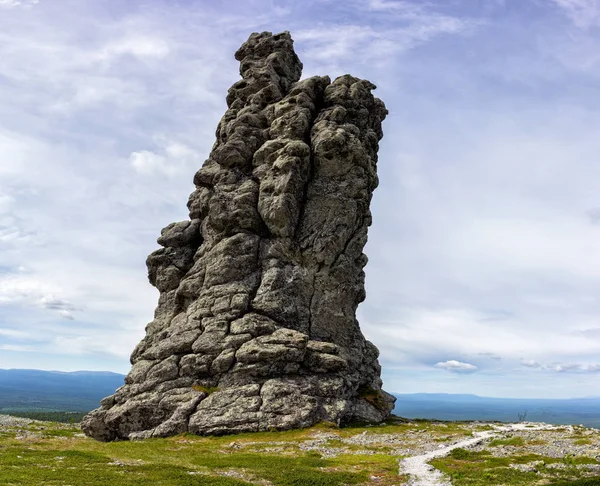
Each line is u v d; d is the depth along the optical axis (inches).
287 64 4507.9
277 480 1796.3
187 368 3233.3
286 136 3860.7
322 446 2539.4
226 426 2908.5
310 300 3599.9
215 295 3503.9
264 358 3159.5
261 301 3435.0
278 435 2815.0
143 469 1879.9
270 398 3026.6
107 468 1871.3
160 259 3951.8
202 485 1651.1
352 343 3693.4
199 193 4094.5
